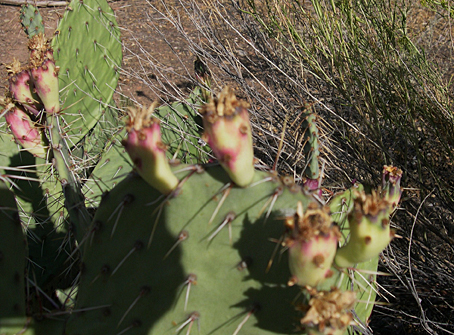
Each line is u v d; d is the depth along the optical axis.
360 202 0.62
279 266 0.66
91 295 0.70
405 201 0.97
